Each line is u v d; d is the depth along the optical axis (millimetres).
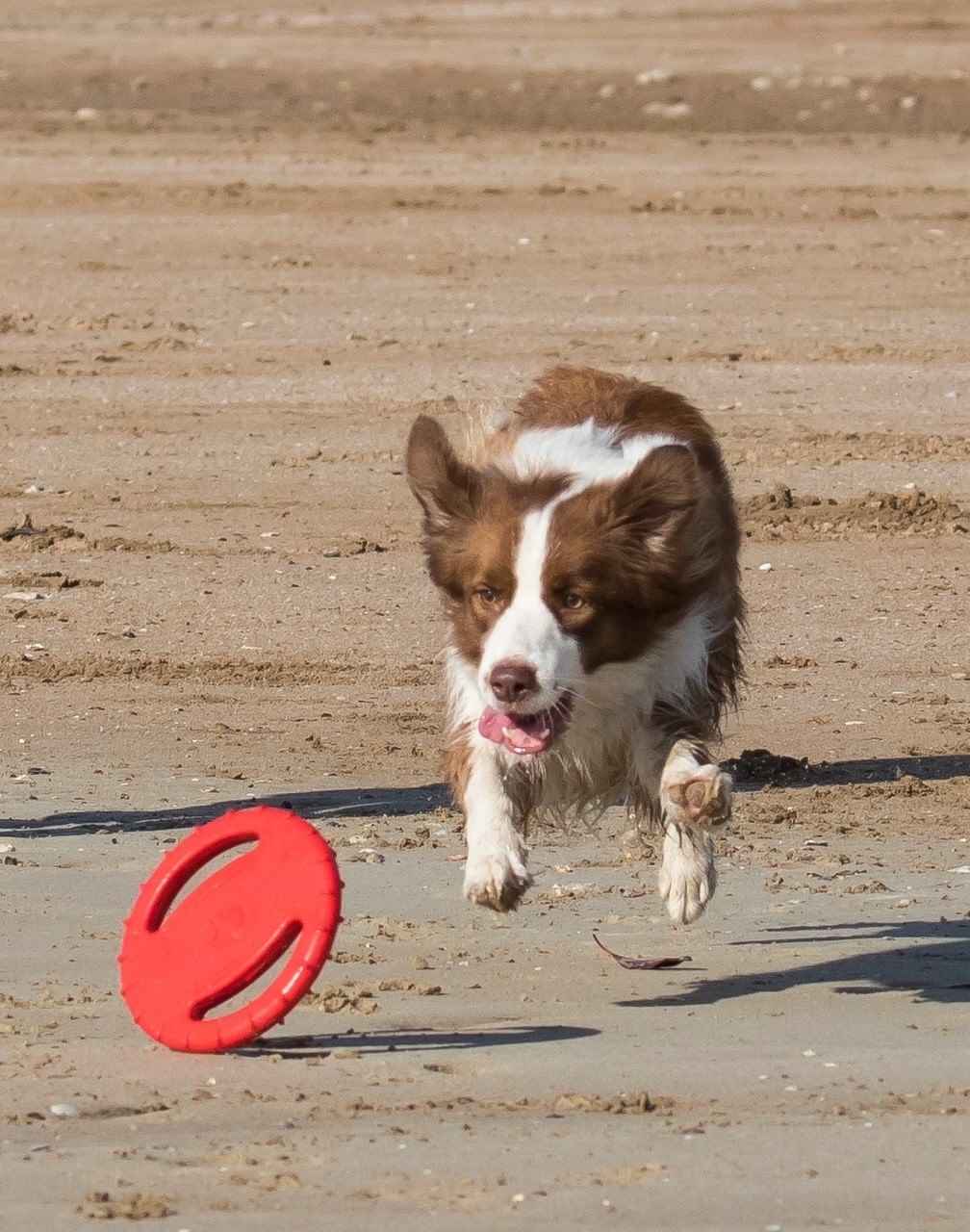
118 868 11781
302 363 29188
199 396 27688
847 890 11344
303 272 34375
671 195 40531
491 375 28359
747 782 14055
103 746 15078
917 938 10359
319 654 17906
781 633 18484
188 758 14703
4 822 12930
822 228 37594
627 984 9594
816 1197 6688
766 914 10867
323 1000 9195
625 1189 6766
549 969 9836
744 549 21250
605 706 9547
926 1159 7059
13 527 22062
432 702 16453
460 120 51531
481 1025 8922
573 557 9047
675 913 9672
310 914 8414
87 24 67438
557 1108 7691
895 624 18781
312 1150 7168
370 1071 8203
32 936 10352
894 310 31859
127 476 24312
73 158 44312
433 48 60531
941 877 11648
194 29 66062
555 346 29734
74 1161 7074
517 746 9086
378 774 14258
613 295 32844
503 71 55062
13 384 28219
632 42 61375
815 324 31000
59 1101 7805
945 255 35500
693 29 64688
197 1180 6867
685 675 9617
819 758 14750
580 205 39406
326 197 39938
